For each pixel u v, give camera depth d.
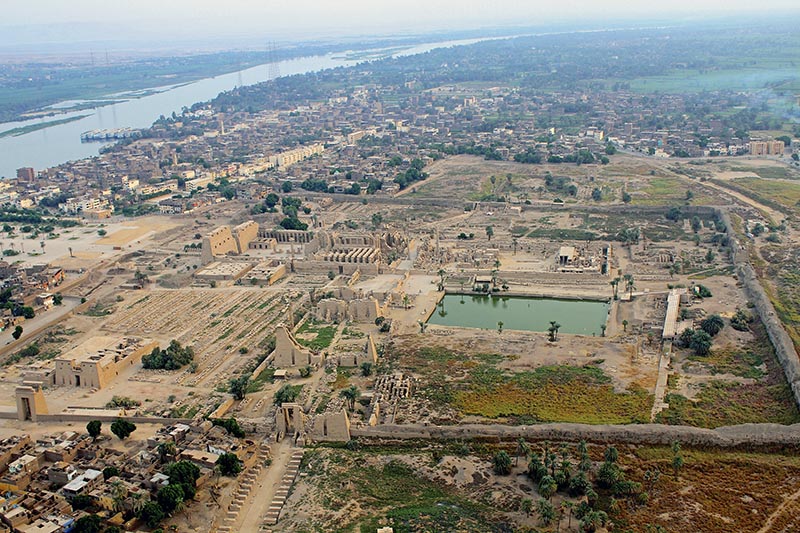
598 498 198.25
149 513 199.12
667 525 187.50
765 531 184.75
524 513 193.00
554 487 197.62
